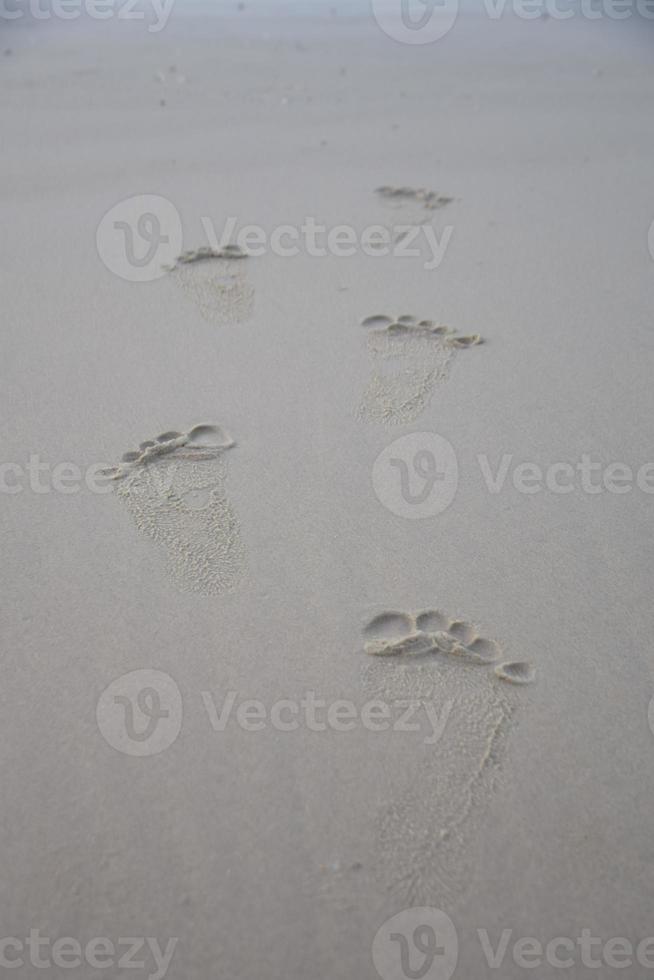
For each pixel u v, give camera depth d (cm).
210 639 85
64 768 77
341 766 78
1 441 100
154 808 76
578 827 75
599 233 135
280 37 223
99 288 122
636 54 210
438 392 107
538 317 118
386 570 90
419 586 88
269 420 103
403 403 105
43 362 110
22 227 134
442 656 84
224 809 76
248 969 65
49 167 150
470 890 71
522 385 107
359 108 176
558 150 159
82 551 91
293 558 90
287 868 72
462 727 80
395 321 117
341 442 101
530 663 83
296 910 69
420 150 159
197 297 121
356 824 75
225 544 91
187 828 75
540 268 127
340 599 87
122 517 93
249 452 99
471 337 114
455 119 172
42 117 169
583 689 82
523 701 81
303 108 175
